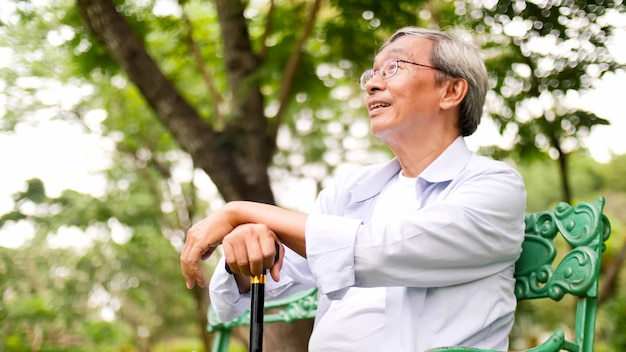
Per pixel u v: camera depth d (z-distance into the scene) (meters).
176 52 6.54
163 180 9.48
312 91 6.16
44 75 7.75
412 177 1.89
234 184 5.29
